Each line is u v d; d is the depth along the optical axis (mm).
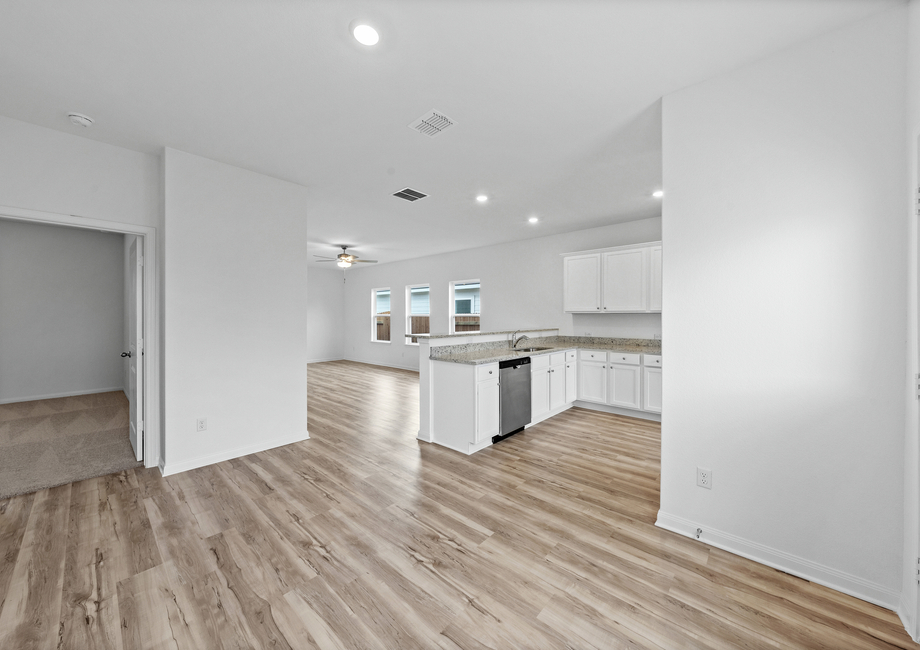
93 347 5652
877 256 1570
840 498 1667
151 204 2898
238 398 3193
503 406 3674
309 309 9531
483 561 1879
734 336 1913
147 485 2660
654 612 1556
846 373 1645
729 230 1916
